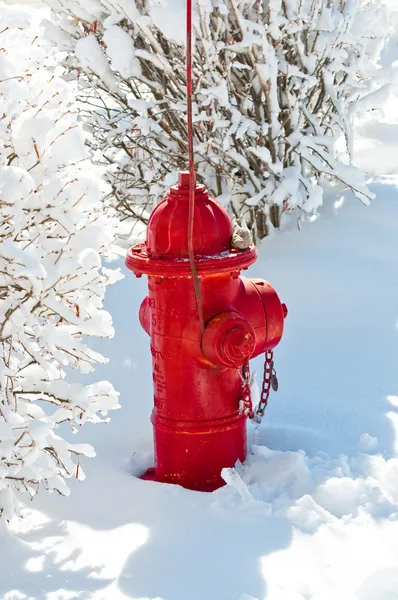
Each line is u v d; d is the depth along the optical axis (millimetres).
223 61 6406
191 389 3934
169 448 4023
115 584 3170
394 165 8586
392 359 5285
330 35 6508
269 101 6363
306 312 5824
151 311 3971
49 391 3564
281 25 6387
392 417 4625
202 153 6516
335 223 6848
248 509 3676
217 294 3840
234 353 3754
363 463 4070
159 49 6211
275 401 4875
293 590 3119
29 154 3396
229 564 3299
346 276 6141
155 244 3838
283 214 7035
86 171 3658
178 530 3539
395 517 3596
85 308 3605
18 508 3639
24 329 3590
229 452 4031
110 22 6293
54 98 3607
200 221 3783
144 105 6301
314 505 3674
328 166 7012
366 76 7066
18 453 3301
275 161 6566
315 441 4402
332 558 3324
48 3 6551
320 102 6871
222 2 5961
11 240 3180
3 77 3221
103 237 3562
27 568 3260
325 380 5102
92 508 3719
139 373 5016
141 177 7129
